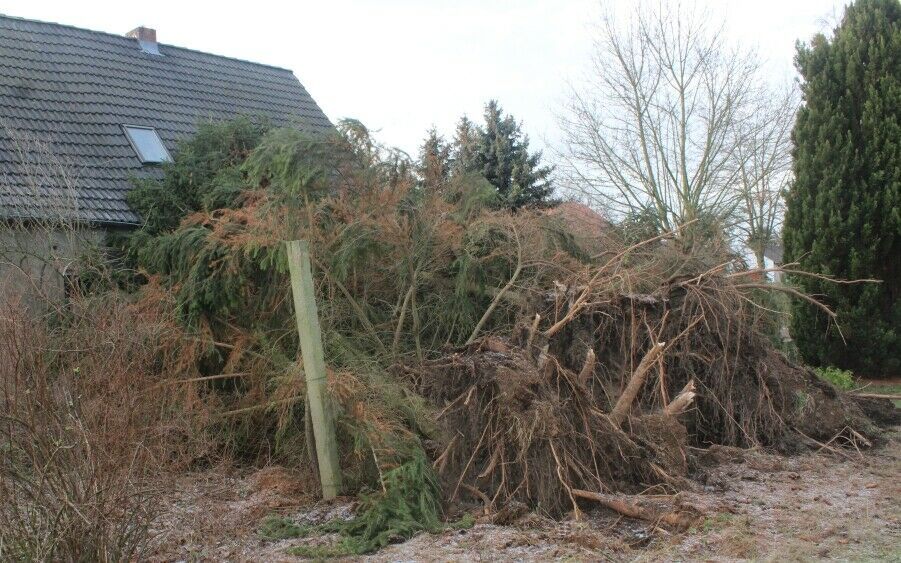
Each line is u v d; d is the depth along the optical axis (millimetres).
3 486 4188
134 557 4965
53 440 4227
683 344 8141
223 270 8344
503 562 5051
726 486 6738
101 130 14695
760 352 8477
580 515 5957
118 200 13047
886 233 13953
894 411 9781
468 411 6477
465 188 9594
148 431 5230
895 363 14141
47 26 16531
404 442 6602
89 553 4238
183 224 9117
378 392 7098
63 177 10523
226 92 18094
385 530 5730
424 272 8914
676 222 23000
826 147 14297
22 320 4621
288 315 8508
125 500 4441
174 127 15930
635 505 5902
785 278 14906
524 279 9320
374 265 8867
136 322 6375
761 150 25516
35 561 4055
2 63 14953
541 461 6188
